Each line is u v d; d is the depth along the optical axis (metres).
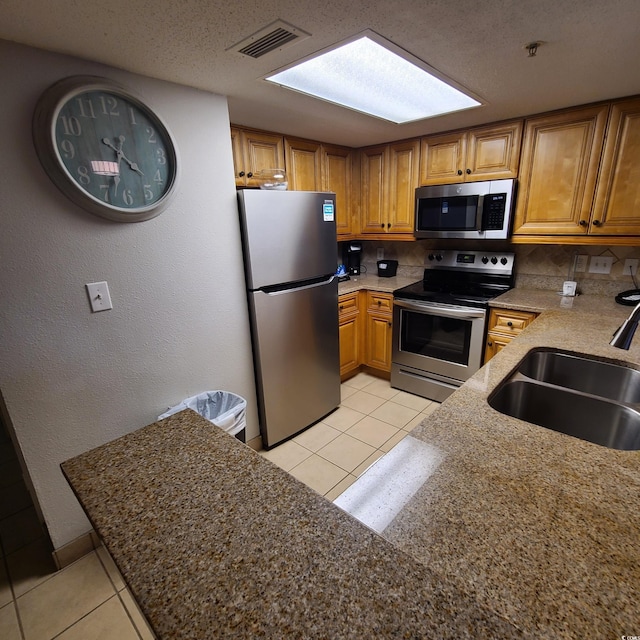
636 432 1.09
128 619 1.37
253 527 0.64
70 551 1.60
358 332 3.23
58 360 1.46
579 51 1.40
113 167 1.47
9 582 1.52
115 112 1.46
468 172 2.56
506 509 0.69
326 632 0.46
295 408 2.44
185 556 0.59
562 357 1.52
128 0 1.00
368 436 2.48
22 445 1.43
